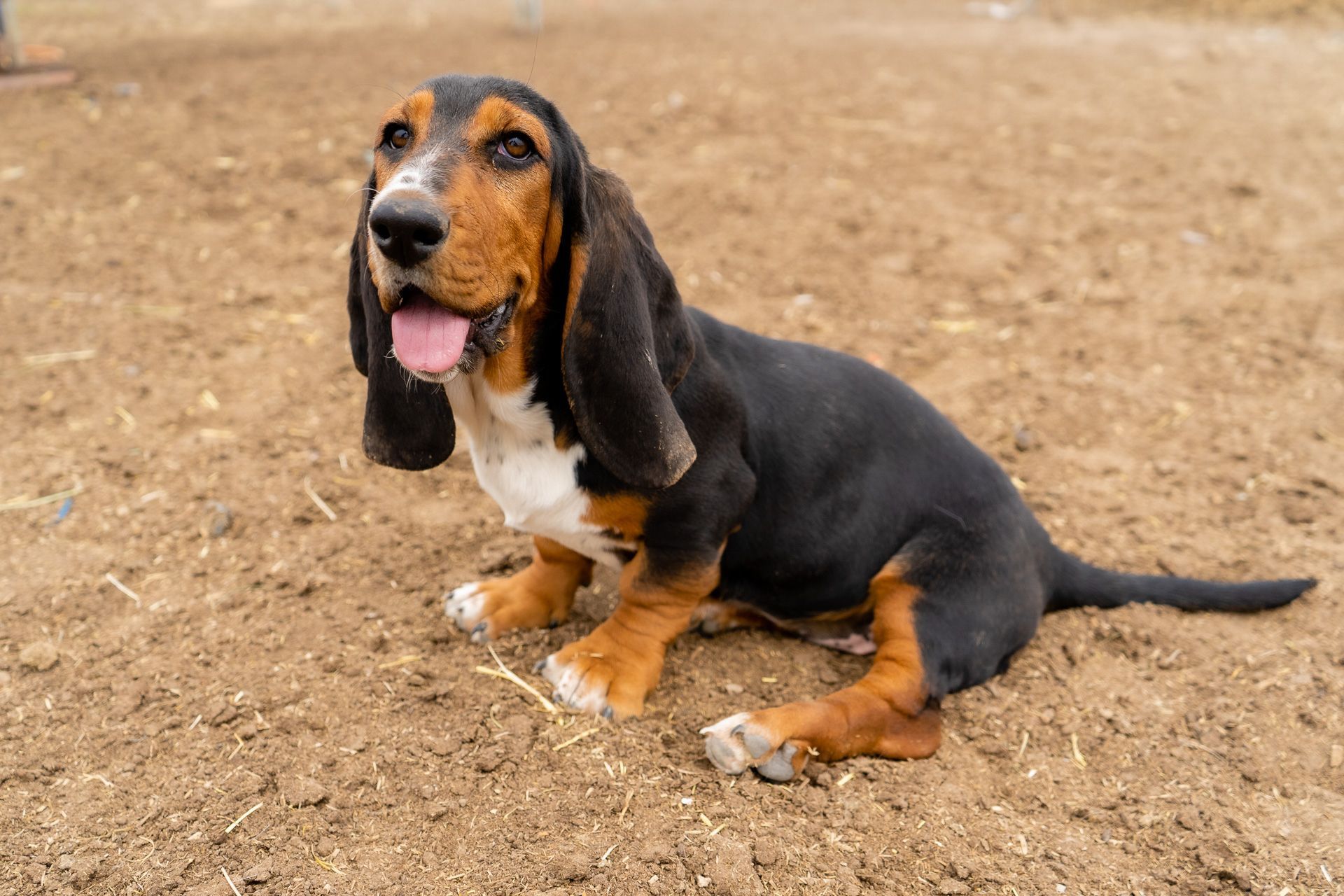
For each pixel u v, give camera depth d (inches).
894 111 100.3
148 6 151.9
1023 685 45.7
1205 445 59.1
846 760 42.4
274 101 98.9
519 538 52.3
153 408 59.6
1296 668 46.2
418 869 37.8
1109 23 147.3
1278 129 96.7
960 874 38.3
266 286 70.0
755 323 67.5
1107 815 40.8
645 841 38.5
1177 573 51.5
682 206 80.7
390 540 52.0
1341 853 39.3
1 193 78.4
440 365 37.2
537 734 42.1
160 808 39.5
